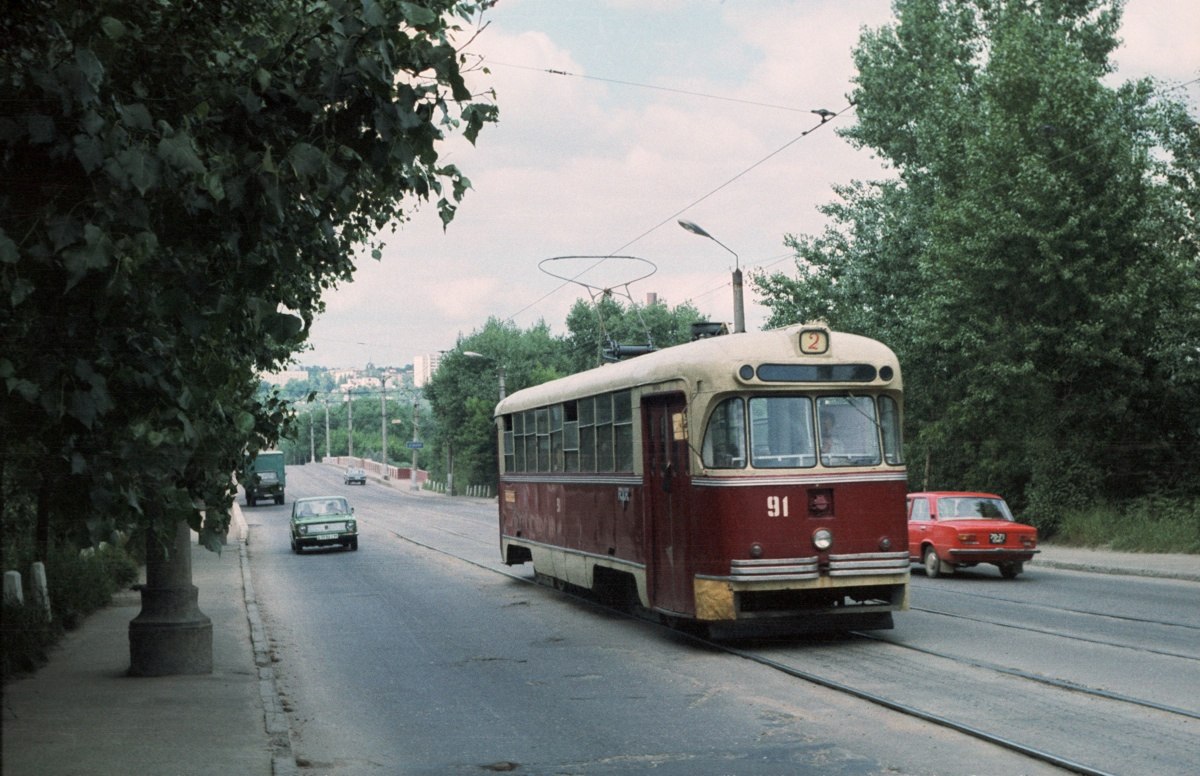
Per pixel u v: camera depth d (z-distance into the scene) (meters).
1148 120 28.19
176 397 6.01
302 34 6.29
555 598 20.86
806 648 13.51
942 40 36.66
